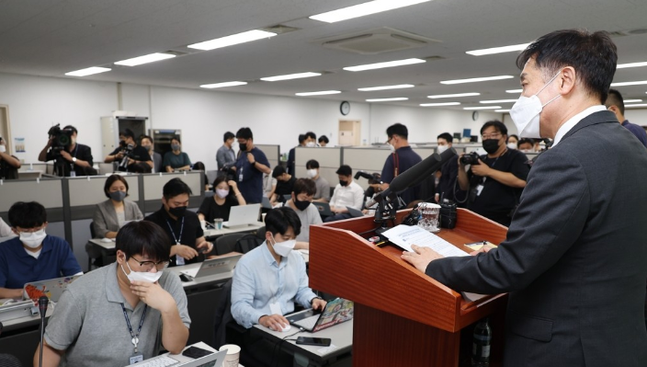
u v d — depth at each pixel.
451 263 0.82
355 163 5.75
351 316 1.81
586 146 0.74
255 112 9.91
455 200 2.81
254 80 7.43
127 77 7.11
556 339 0.77
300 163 6.43
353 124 12.28
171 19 3.50
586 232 0.73
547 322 0.78
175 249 2.70
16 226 2.13
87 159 5.37
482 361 1.05
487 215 2.55
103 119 7.57
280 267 2.05
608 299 0.74
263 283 1.99
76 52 4.93
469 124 15.93
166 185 2.75
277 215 1.97
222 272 2.54
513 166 2.52
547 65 0.83
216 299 2.55
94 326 1.27
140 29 3.83
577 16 3.25
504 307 0.92
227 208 4.10
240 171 4.78
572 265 0.76
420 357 0.91
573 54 0.80
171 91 8.52
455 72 6.31
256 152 4.77
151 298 1.25
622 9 3.06
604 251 0.73
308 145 7.15
